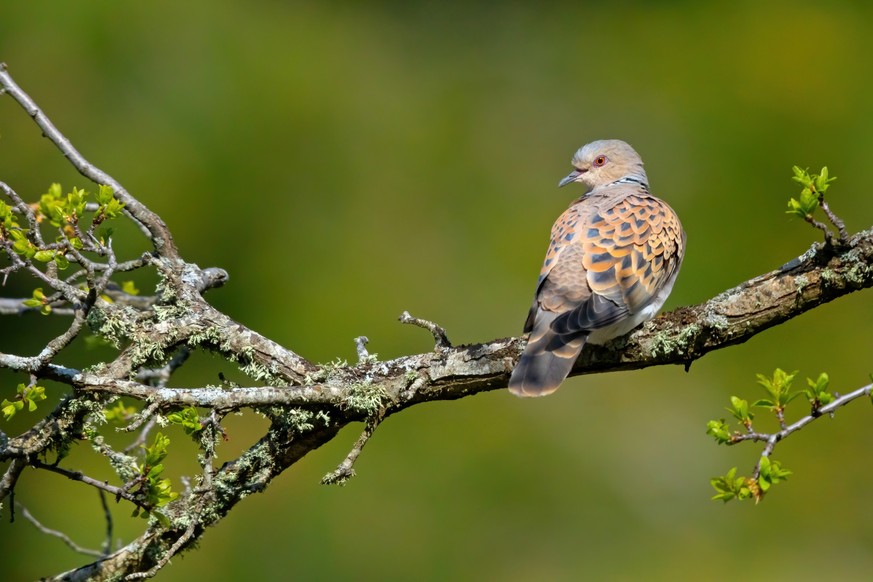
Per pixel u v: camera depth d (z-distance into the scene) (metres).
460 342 13.07
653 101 15.02
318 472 11.84
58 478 11.33
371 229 13.84
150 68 14.05
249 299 13.27
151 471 5.59
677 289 13.60
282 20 14.94
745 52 15.21
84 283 7.71
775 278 6.09
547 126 14.91
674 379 12.79
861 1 15.50
